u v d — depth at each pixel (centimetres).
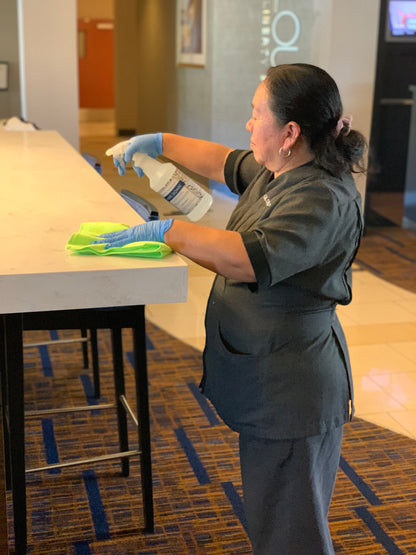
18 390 182
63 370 315
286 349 150
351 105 498
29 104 502
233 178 181
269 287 149
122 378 232
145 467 204
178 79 682
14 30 618
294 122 142
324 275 146
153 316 381
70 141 513
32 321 189
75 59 502
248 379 153
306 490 154
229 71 561
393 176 616
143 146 182
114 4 1127
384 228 599
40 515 216
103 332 358
